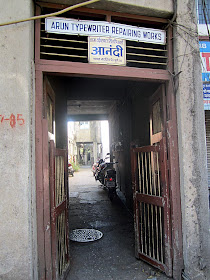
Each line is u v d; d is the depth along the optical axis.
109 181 6.29
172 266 2.60
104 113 9.58
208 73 3.74
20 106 2.14
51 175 2.34
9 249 2.04
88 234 3.85
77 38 3.04
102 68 2.54
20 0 2.21
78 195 7.36
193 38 2.76
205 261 2.59
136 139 4.81
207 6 3.85
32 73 2.26
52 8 2.46
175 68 2.74
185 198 2.58
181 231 2.63
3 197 2.06
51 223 2.31
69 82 5.44
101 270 2.75
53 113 3.12
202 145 2.72
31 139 2.18
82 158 30.66
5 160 2.08
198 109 2.72
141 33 2.71
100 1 2.41
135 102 4.87
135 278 2.58
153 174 2.92
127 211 5.29
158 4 2.63
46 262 2.24
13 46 2.17
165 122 2.84
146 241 3.07
